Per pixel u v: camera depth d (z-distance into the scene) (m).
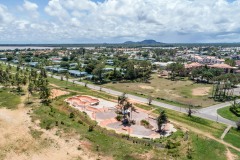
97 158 68.38
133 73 189.88
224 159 69.19
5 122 92.88
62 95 130.12
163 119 87.56
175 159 68.12
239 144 79.81
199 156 70.44
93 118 99.12
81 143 76.56
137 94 143.62
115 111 108.75
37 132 84.25
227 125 97.62
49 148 73.88
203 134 86.12
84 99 127.31
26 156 69.56
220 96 142.62
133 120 98.06
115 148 73.69
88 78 188.25
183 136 83.56
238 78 163.50
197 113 112.25
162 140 79.88
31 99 122.56
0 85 152.88
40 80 145.88
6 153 70.81
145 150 72.88
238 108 116.94
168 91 154.00
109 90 153.12
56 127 87.81
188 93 149.38
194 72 191.00
